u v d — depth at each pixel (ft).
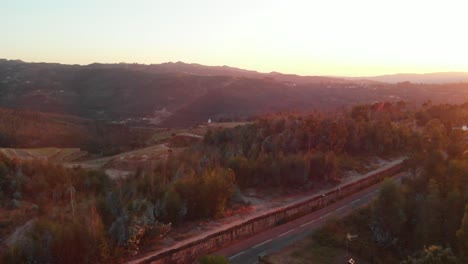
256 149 175.01
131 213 95.96
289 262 94.53
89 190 130.72
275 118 217.77
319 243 106.52
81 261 82.28
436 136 164.35
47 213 102.58
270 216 116.67
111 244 88.17
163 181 123.34
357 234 112.27
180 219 108.99
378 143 201.36
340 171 163.32
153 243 96.27
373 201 123.44
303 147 180.24
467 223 86.89
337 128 189.98
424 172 130.21
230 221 112.68
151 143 289.33
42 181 125.18
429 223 104.01
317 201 133.18
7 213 105.09
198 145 209.56
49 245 80.53
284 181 148.77
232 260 94.68
